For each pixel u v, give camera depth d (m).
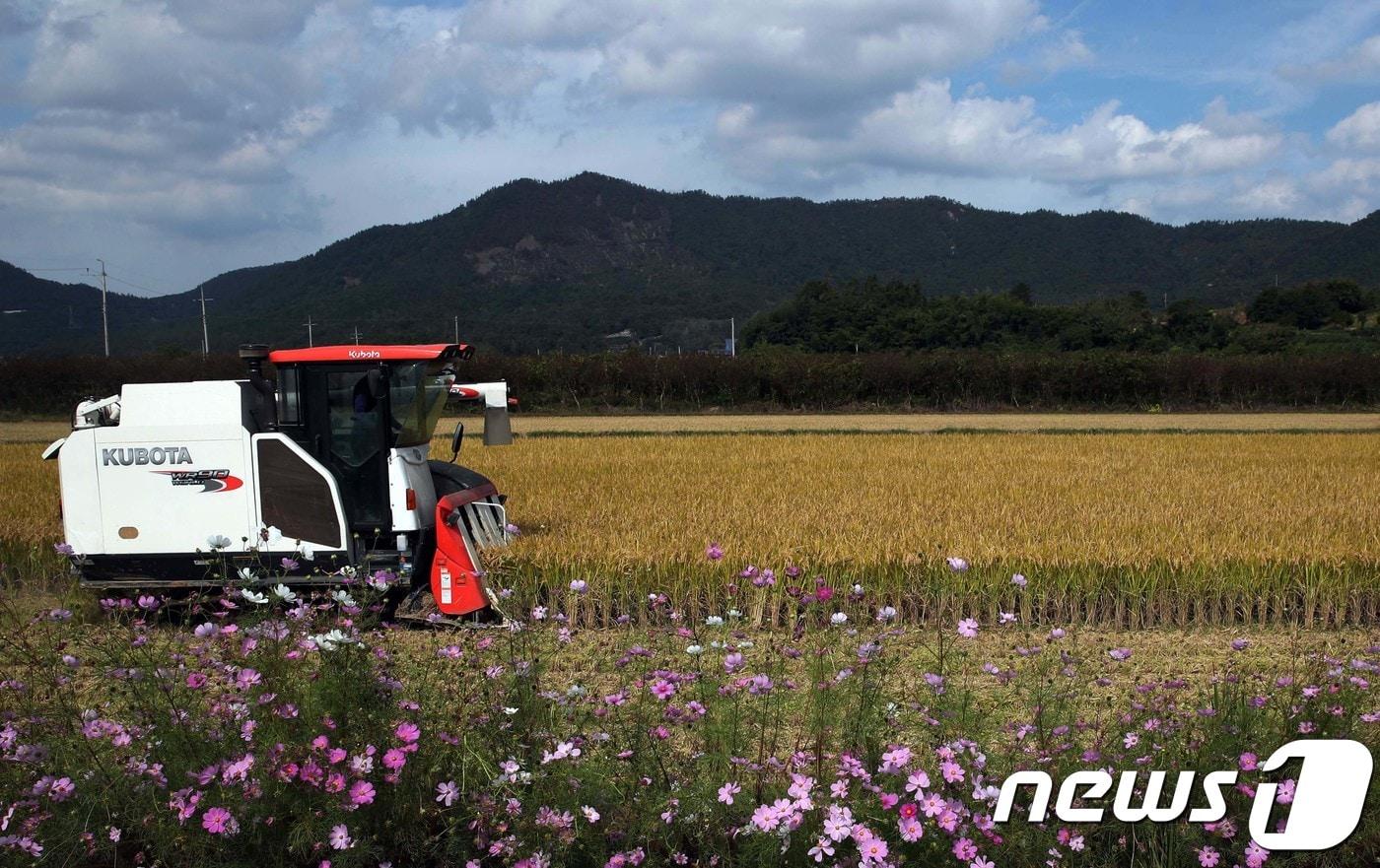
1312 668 5.09
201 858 3.67
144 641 4.57
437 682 4.67
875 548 9.53
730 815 3.96
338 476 8.95
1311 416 39.28
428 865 4.11
